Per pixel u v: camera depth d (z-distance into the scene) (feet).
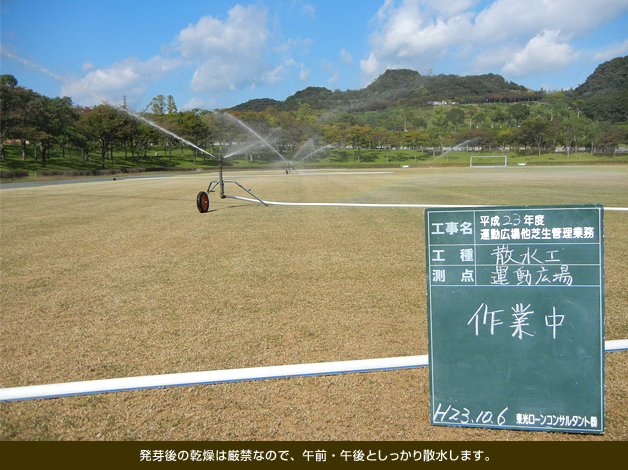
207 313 15.34
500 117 389.19
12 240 29.01
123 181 103.09
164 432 9.01
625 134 275.39
